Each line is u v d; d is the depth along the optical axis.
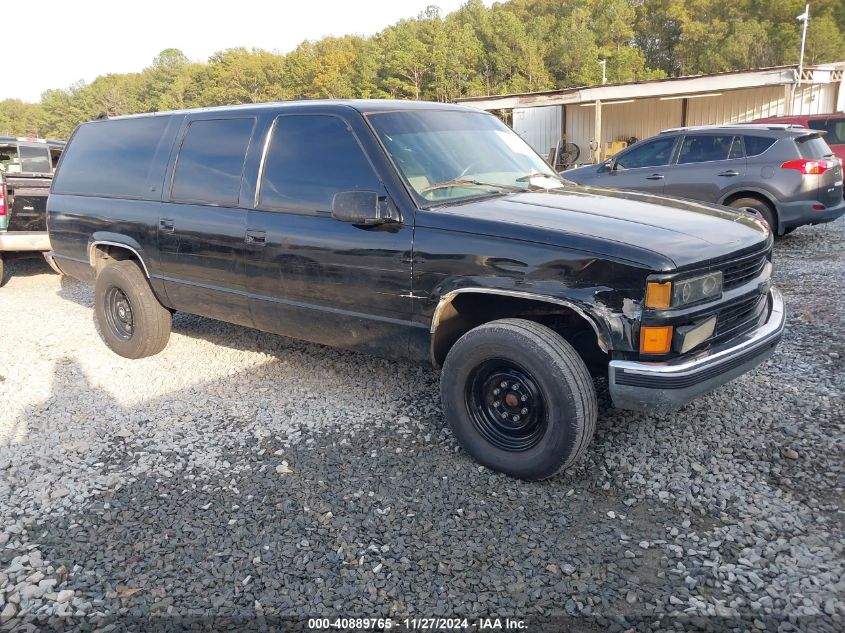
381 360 5.33
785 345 5.27
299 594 2.71
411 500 3.35
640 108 24.98
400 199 3.77
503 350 3.36
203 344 5.95
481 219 3.51
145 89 133.38
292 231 4.18
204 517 3.26
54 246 6.10
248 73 108.88
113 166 5.52
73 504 3.40
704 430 3.92
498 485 3.46
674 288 3.06
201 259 4.77
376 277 3.85
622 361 3.14
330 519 3.21
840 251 9.08
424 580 2.77
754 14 69.62
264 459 3.81
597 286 3.15
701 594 2.63
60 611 2.64
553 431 3.28
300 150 4.27
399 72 81.38
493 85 78.12
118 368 5.42
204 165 4.79
